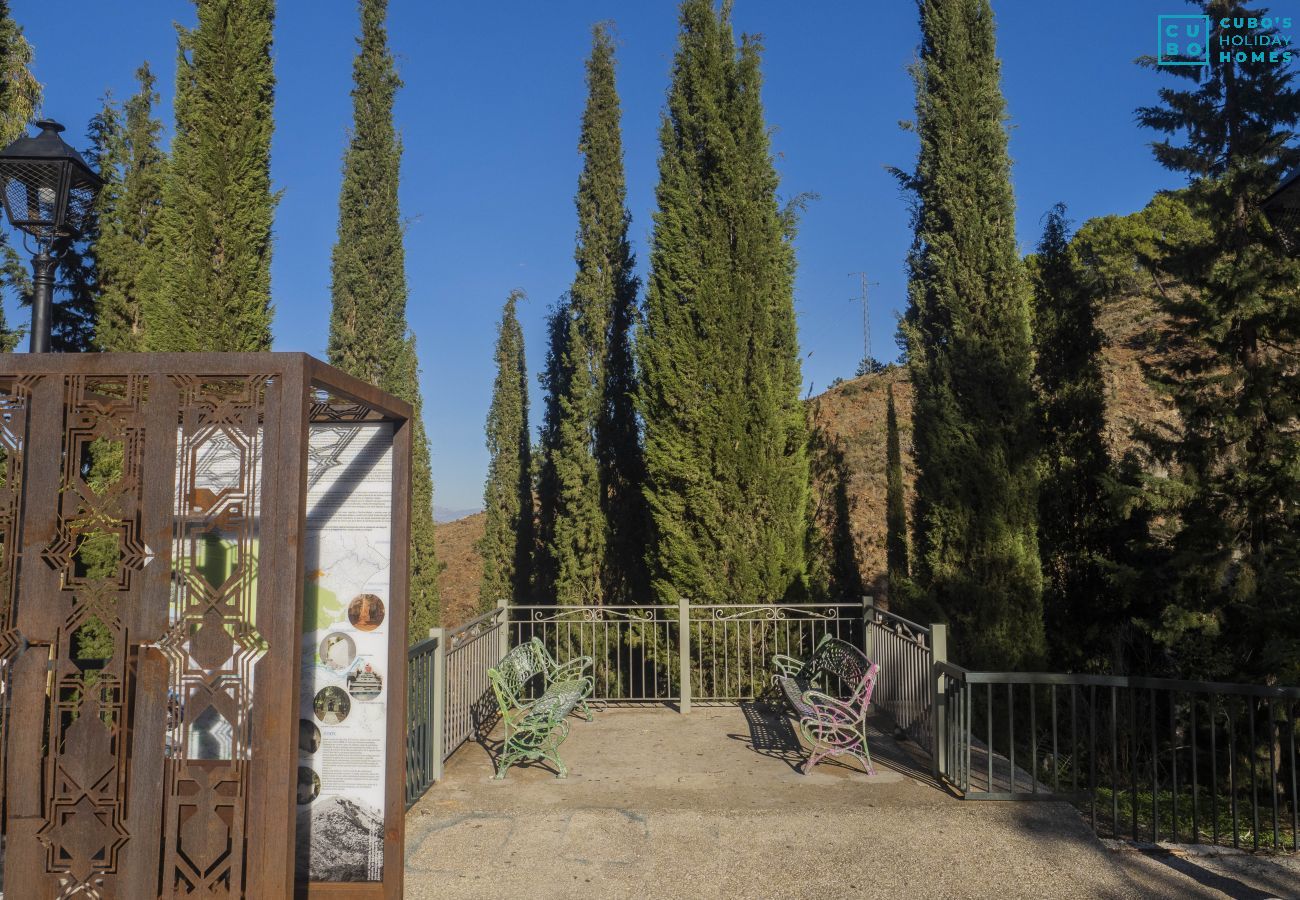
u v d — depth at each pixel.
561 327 16.38
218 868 3.05
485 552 22.16
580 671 8.47
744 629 9.82
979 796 5.81
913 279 12.14
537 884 4.66
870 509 24.31
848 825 5.41
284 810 3.02
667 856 5.01
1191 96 11.79
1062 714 11.94
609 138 13.29
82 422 3.17
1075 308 14.04
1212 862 5.01
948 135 11.43
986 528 11.05
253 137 9.02
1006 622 10.97
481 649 8.04
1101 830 5.69
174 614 3.29
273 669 3.05
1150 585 11.81
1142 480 11.46
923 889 4.59
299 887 3.99
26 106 10.53
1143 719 11.91
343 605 4.15
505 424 22.20
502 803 5.87
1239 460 11.21
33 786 3.05
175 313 8.55
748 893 4.55
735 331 10.02
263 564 3.10
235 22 9.00
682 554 10.04
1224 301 11.04
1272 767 5.38
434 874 4.79
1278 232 11.23
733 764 6.77
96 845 3.04
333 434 4.26
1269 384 10.73
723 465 9.91
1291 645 9.91
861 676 6.72
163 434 3.13
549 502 16.39
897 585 12.38
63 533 3.12
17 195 4.85
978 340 11.23
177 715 3.19
